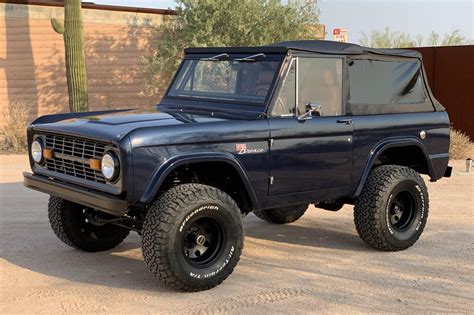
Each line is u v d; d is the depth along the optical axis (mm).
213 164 5398
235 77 6000
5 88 16578
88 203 5078
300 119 5707
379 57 6488
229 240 5301
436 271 5848
